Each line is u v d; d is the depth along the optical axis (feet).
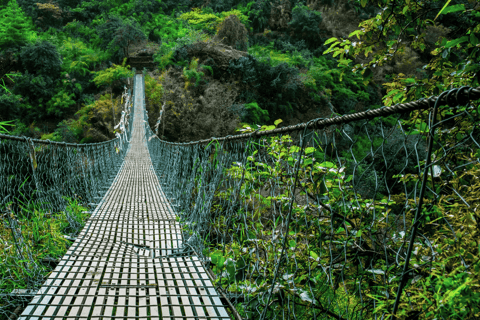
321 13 119.85
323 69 92.79
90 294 5.77
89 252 7.97
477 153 3.57
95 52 107.86
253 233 6.19
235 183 6.76
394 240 4.18
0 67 86.17
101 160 20.49
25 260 6.82
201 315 5.33
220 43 92.89
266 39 117.39
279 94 82.64
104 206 13.32
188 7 149.69
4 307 5.56
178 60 90.74
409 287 3.23
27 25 99.40
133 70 96.12
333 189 4.71
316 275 5.08
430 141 2.50
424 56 88.07
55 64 89.10
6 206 6.98
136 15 132.67
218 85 80.43
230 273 6.01
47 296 5.64
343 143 33.99
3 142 7.16
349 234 4.53
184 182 13.25
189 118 74.33
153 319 5.11
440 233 3.51
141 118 69.00
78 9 133.59
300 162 4.64
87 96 89.92
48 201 9.43
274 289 5.10
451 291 2.27
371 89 90.53
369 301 4.34
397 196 3.97
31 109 83.25
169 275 6.79
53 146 10.25
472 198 3.20
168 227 10.42
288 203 5.32
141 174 24.29
